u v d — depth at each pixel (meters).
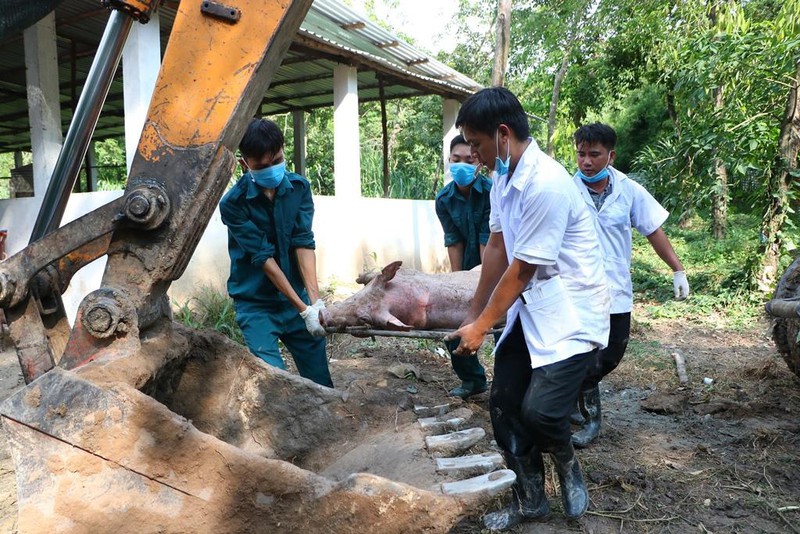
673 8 13.82
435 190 16.56
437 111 21.03
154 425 2.24
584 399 4.04
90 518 2.21
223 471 2.26
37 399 2.25
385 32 9.39
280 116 19.80
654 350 6.55
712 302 8.79
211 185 2.49
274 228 3.83
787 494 3.35
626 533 2.98
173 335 2.96
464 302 3.40
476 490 2.38
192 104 2.47
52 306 2.67
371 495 2.29
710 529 3.02
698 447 3.89
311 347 4.03
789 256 8.86
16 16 3.15
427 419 3.37
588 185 4.09
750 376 5.55
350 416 3.41
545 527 3.04
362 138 21.56
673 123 16.62
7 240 7.65
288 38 2.58
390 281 3.38
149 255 2.52
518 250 2.57
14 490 3.36
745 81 9.02
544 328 2.71
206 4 2.42
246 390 3.33
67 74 11.09
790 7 8.67
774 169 8.80
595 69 16.64
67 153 2.61
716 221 14.07
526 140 2.67
